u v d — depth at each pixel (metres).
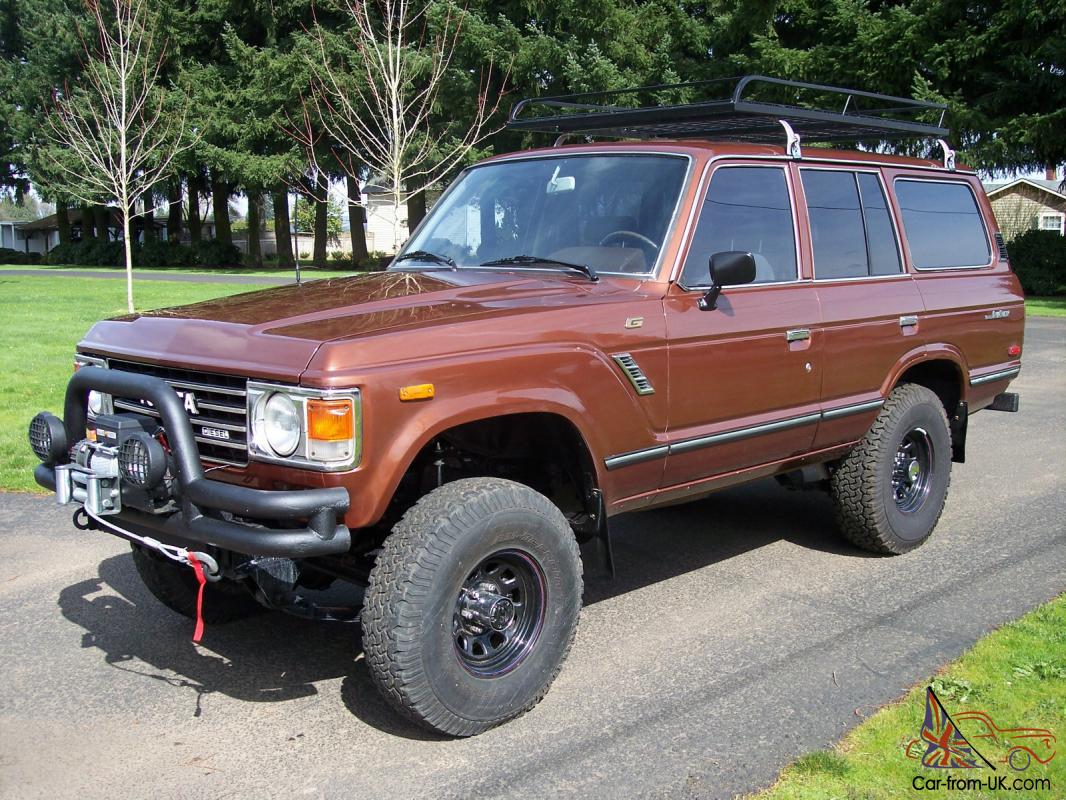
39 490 7.01
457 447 4.02
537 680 3.70
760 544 5.87
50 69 45.97
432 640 3.38
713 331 4.35
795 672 4.09
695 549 5.79
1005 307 6.20
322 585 4.41
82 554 5.70
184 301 23.62
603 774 3.34
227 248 49.69
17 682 4.08
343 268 44.66
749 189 4.72
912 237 5.66
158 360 3.66
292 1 36.97
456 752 3.50
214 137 38.44
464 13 26.12
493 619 3.61
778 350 4.67
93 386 3.66
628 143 4.81
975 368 6.00
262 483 3.39
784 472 5.08
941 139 6.31
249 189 43.25
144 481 3.37
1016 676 3.96
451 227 5.05
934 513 5.72
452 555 3.39
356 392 3.22
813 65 26.67
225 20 40.09
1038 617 4.55
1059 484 7.16
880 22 25.45
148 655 4.36
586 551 5.68
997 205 49.72
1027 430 9.16
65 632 4.60
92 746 3.56
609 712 3.78
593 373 3.89
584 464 3.99
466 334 3.54
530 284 4.20
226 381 3.49
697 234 4.42
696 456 4.41
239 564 3.56
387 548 3.41
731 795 3.19
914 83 24.58
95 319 18.66
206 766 3.42
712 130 5.96
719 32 30.59
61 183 42.72
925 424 5.57
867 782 3.25
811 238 4.99
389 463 3.31
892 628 4.54
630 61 31.66
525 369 3.66
